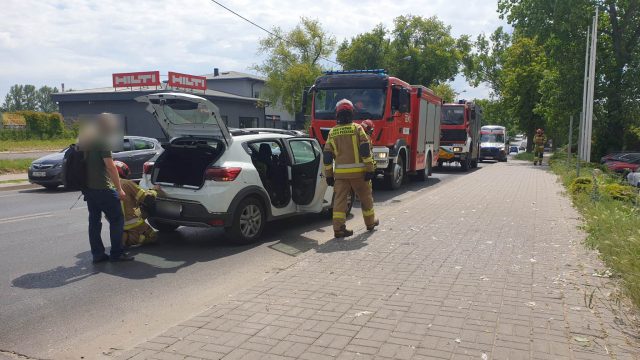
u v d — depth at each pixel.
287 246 7.23
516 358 3.29
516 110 41.91
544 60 35.22
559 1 25.72
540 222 8.01
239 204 7.05
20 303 4.91
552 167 22.00
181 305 4.87
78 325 4.38
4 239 7.75
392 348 3.45
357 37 53.50
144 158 14.99
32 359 3.73
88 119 5.92
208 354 3.42
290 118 51.44
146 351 3.48
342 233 7.00
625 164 22.81
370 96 12.82
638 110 26.31
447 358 3.30
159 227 7.93
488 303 4.29
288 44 44.84
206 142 7.25
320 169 8.33
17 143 34.03
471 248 6.25
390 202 11.82
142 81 39.41
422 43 53.78
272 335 3.70
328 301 4.38
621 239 5.64
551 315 4.01
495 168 23.59
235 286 5.44
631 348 3.43
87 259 6.57
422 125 15.90
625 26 26.28
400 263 5.57
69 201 12.26
